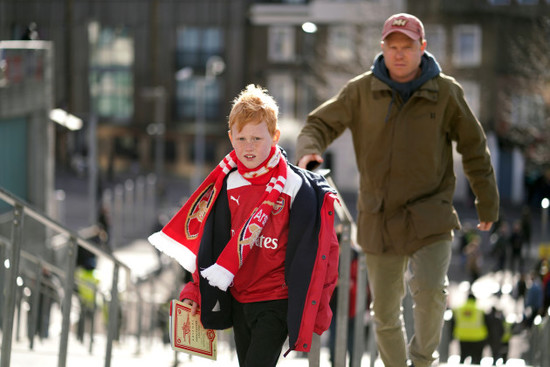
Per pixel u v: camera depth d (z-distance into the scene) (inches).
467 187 6820.9
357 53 6678.2
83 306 1979.6
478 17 7253.9
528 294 2910.9
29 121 3154.5
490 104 7298.2
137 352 1782.7
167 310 2460.6
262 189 548.4
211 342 577.0
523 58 6205.7
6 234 2896.2
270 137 542.6
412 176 700.7
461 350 2039.9
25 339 1584.6
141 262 4606.3
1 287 1242.6
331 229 550.3
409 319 880.9
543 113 5999.0
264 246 546.3
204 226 556.1
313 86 7475.4
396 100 697.0
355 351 879.1
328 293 553.0
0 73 3019.2
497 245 4434.1
